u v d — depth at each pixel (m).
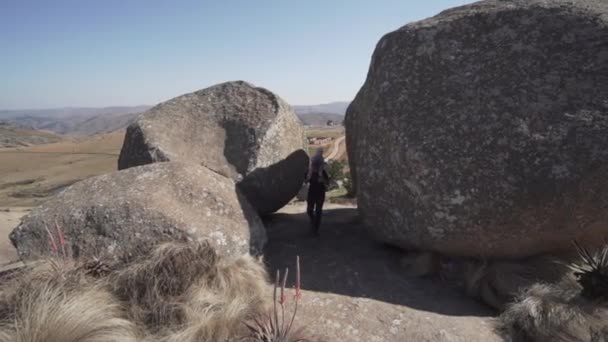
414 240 5.48
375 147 5.87
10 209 18.39
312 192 7.16
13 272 4.31
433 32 5.71
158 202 5.09
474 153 4.86
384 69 6.05
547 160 4.47
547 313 3.92
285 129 8.02
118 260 4.40
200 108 8.25
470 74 5.25
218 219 5.40
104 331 3.11
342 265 5.74
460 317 4.41
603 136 4.30
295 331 3.58
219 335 3.46
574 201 4.40
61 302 3.22
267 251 6.31
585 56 4.74
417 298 4.82
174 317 3.59
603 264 4.14
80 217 4.86
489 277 4.88
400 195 5.50
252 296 4.18
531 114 4.70
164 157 7.11
